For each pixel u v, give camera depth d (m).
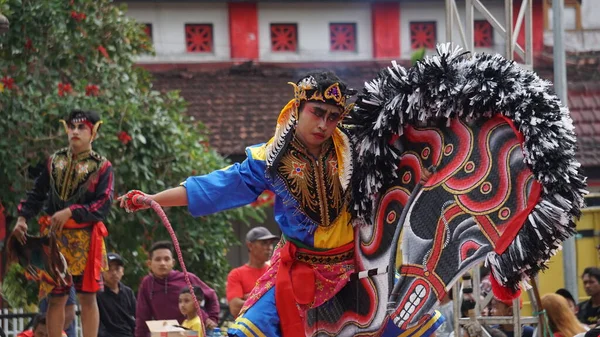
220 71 21.05
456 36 21.44
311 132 6.55
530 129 5.99
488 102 6.16
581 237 14.89
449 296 11.10
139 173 14.78
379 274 6.64
